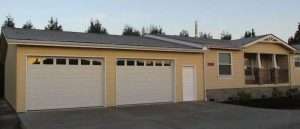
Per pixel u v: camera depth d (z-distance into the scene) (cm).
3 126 1166
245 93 2108
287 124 1173
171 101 1845
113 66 1658
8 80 1995
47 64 1500
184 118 1305
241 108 1616
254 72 2353
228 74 2153
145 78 1758
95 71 1616
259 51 2356
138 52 1734
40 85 1482
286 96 2239
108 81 1639
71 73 1555
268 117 1341
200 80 1972
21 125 1164
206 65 2023
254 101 1947
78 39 1633
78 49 1565
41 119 1266
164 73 1831
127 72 1702
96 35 2012
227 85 2136
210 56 2059
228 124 1177
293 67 2575
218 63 2102
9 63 1903
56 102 1516
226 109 1574
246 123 1197
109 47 1628
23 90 1438
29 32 1747
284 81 2509
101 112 1448
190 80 1930
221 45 2095
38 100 1476
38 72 1479
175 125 1157
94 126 1133
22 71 1437
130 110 1514
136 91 1723
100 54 1622
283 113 1459
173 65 1862
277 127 1117
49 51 1493
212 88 2052
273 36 2394
